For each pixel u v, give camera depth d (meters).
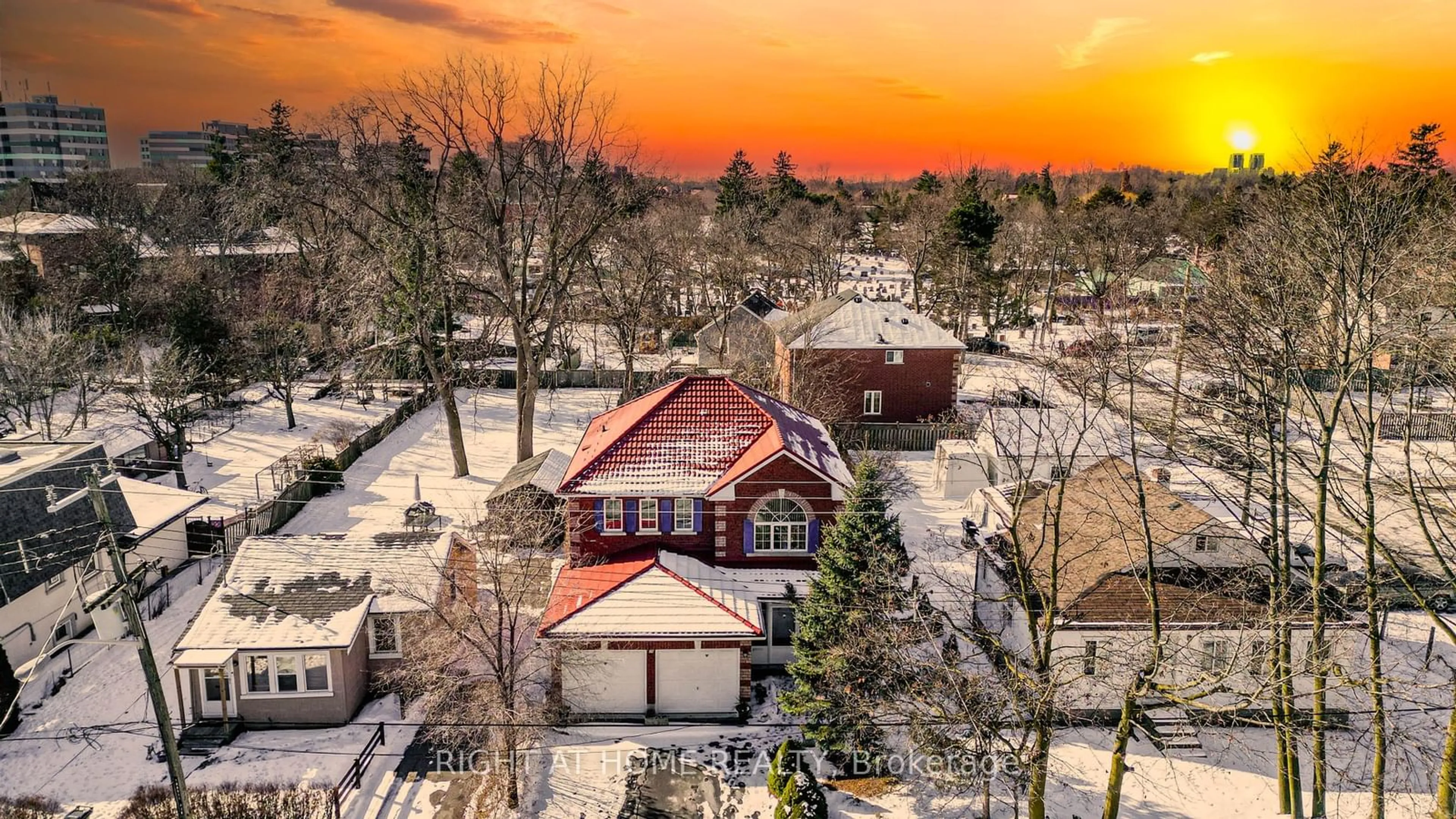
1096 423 42.69
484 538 33.41
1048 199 149.00
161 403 52.12
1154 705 27.75
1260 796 26.09
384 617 30.78
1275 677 22.50
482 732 27.20
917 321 60.69
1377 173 26.84
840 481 32.94
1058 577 30.61
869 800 25.77
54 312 62.50
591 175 49.34
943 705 25.17
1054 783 26.50
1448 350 25.44
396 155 48.56
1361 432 23.34
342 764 27.14
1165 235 105.38
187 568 39.91
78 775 26.34
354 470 51.81
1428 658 25.30
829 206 131.12
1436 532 36.06
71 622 33.56
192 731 28.20
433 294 48.84
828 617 26.81
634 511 33.66
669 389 36.88
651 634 28.67
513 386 74.00
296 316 72.00
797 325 63.28
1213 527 29.70
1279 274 27.09
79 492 22.92
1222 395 31.58
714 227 110.81
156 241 86.44
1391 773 27.12
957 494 47.62
